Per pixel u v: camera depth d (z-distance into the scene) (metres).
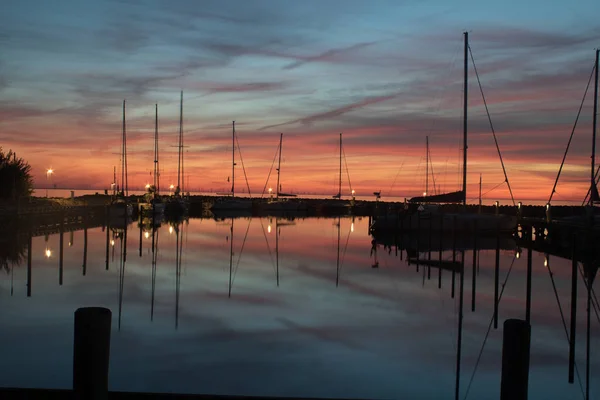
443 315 17.06
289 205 94.06
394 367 11.68
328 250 37.00
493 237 45.09
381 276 25.30
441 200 46.22
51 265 26.08
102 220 60.94
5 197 48.84
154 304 17.62
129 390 9.88
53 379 10.18
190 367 11.26
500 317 17.02
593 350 13.72
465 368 11.74
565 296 20.92
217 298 18.92
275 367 11.43
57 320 14.77
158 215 69.50
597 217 34.53
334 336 14.06
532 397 10.40
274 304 18.05
